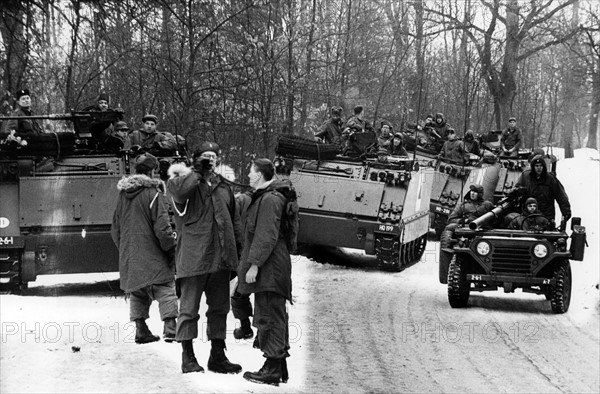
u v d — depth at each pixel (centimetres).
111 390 718
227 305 813
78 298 1211
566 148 5084
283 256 781
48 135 1261
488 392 839
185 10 1755
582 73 4444
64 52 1986
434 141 2639
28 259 1246
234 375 810
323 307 1272
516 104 4678
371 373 891
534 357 1000
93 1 1669
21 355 829
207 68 1922
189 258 780
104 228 1267
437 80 3934
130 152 1311
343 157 1781
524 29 4322
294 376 858
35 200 1259
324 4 2558
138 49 1880
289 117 2139
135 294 912
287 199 780
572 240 1324
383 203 1700
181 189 774
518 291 1543
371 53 2734
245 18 1958
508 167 2544
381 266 1752
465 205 1542
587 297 1434
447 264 1505
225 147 1980
